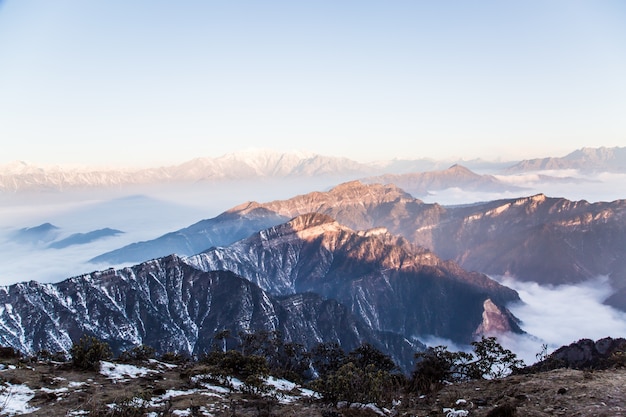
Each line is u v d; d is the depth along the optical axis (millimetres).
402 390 27500
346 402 24469
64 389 26812
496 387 22641
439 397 23062
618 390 17984
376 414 22422
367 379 23969
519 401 19062
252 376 29047
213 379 32062
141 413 22781
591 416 15688
